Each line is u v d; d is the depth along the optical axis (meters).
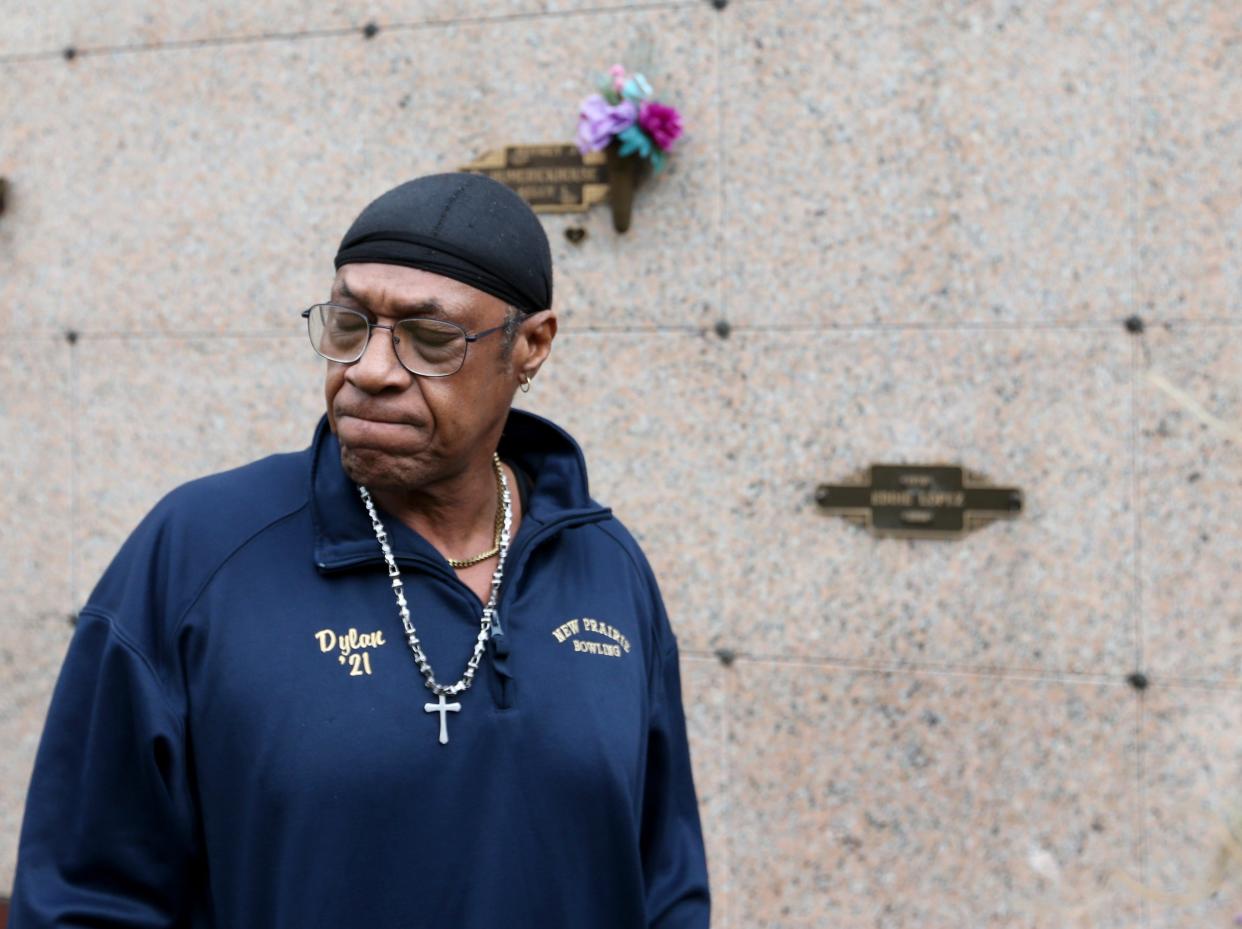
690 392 3.43
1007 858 3.26
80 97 3.82
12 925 1.46
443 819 1.45
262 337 3.71
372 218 1.50
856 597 3.34
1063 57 3.18
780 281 3.37
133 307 3.80
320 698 1.44
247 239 3.71
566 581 1.69
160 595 1.49
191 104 3.73
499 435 1.64
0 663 3.90
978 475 3.26
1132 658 3.17
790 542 3.38
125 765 1.46
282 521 1.54
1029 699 3.24
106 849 1.45
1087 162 3.17
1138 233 3.15
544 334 1.63
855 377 3.33
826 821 3.38
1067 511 3.21
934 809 3.31
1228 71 3.08
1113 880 3.17
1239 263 3.09
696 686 3.45
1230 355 3.11
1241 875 1.57
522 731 1.51
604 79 3.31
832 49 3.31
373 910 1.42
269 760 1.42
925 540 3.30
